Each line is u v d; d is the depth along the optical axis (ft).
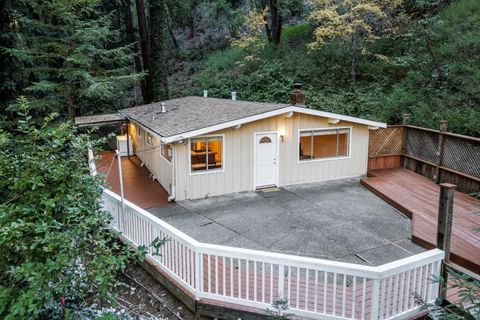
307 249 23.15
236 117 33.71
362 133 39.70
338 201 32.40
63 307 14.58
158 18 61.62
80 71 42.16
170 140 30.86
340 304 16.19
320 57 61.98
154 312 18.10
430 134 36.52
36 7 41.01
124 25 72.23
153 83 63.41
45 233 12.82
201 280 16.98
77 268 14.05
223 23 78.89
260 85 63.62
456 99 40.68
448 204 16.33
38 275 11.99
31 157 14.12
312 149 38.04
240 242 24.26
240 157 35.14
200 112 39.96
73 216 13.62
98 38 45.73
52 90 42.37
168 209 30.83
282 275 15.52
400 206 29.48
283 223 27.48
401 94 45.98
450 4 54.75
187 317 17.30
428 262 15.83
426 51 50.19
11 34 37.88
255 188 36.32
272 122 35.86
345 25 52.90
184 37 100.12
